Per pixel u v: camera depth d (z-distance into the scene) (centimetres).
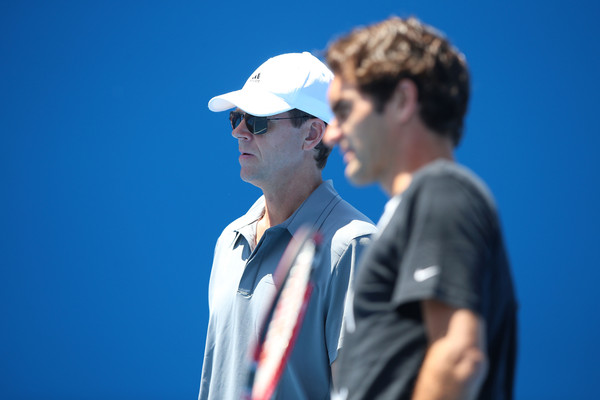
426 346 561
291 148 1105
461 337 526
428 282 534
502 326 595
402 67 601
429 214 550
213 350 1121
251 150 1118
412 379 559
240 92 1144
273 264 1063
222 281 1131
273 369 595
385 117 609
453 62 618
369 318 585
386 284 580
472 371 523
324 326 1015
